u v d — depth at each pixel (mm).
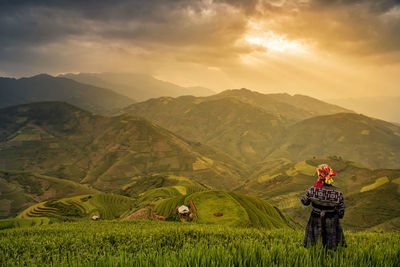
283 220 92750
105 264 3811
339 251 4496
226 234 8641
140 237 8961
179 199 81875
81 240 9148
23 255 7012
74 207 174250
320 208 4758
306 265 3672
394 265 4062
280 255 4156
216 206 63781
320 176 4824
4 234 15500
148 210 88562
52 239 9477
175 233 9055
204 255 3893
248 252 4316
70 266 4258
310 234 4883
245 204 70688
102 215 165250
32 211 165625
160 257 4004
